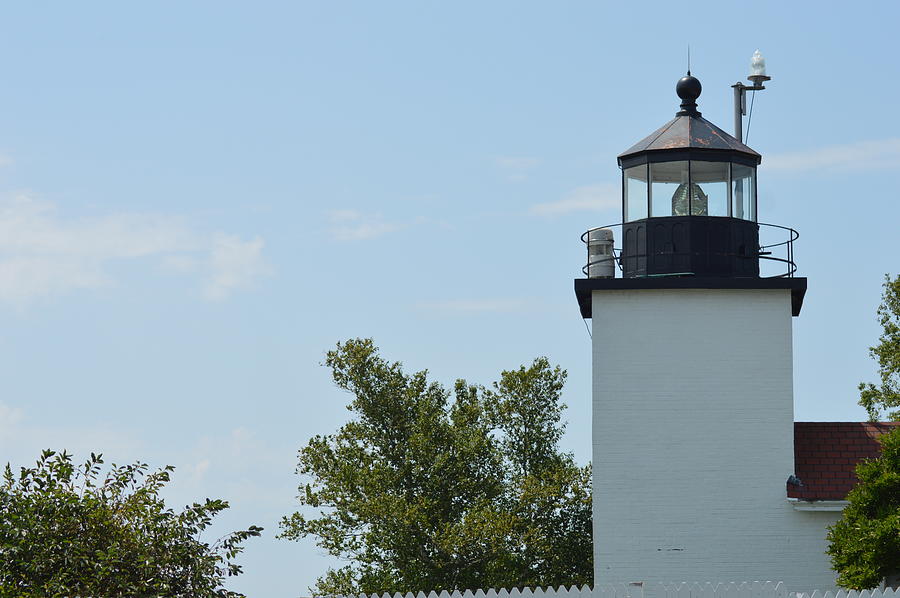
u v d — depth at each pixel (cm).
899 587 5891
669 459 6656
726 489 6619
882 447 6259
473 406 8650
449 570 8094
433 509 8331
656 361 6738
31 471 4866
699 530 6600
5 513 4741
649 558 6588
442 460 8338
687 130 6925
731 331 6731
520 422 8950
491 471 8631
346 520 8319
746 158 6919
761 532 6575
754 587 5812
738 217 6850
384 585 8200
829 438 6894
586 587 5791
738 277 6756
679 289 6750
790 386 6681
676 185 6838
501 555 8119
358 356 8544
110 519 4866
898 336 9300
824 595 5941
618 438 6694
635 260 6862
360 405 8594
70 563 4731
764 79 7688
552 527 8562
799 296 6906
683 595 5794
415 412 8612
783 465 6619
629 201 6931
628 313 6775
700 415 6681
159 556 4869
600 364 6756
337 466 8481
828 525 6538
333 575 8312
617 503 6644
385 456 8588
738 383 6694
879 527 5728
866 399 9312
